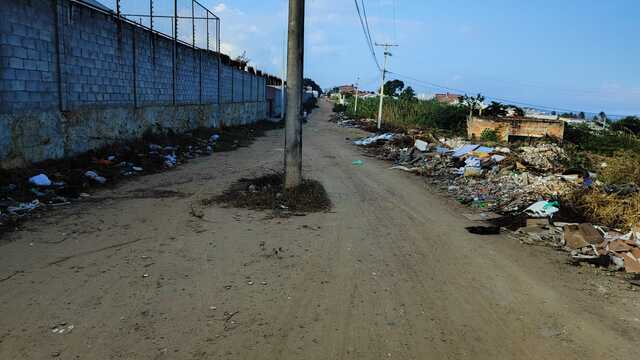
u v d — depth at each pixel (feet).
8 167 32.09
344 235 25.55
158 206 29.81
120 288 17.20
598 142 113.29
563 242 26.00
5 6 31.42
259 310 15.99
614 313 17.19
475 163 52.90
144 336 13.96
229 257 21.08
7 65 31.81
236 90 105.09
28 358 12.60
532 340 14.87
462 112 152.56
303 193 33.91
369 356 13.50
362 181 44.75
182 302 16.31
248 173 44.24
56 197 29.94
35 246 21.30
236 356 13.16
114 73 47.88
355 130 131.23
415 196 38.60
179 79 67.97
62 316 14.94
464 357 13.67
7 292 16.48
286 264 20.54
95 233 23.59
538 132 125.18
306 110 239.91
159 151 51.34
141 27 53.98
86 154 41.60
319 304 16.70
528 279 20.33
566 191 36.68
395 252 23.13
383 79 129.90
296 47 32.83
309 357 13.30
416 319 15.93
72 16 39.63
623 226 29.25
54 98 37.60
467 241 25.84
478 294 18.38
